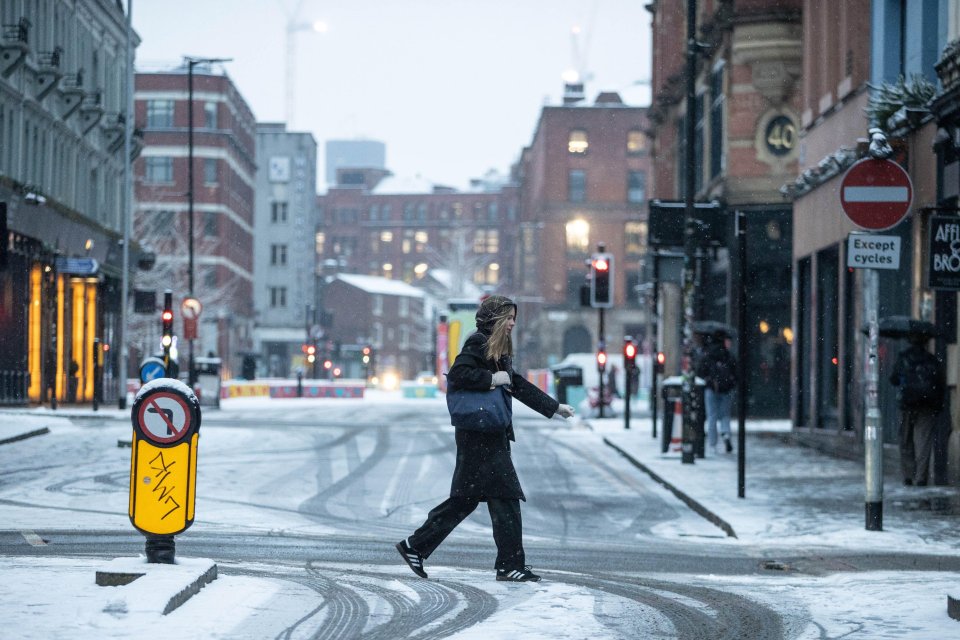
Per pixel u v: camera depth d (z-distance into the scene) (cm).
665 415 3066
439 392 8581
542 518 1894
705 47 2973
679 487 2250
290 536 1530
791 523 1750
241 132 13050
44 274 5516
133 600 867
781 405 4881
